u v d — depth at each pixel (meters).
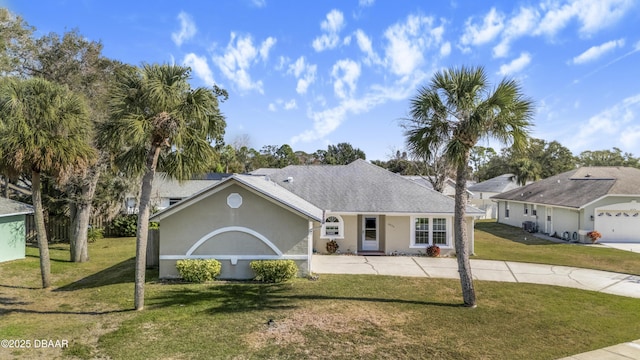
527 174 43.50
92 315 9.68
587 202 24.58
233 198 13.49
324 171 22.44
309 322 9.08
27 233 23.83
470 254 19.17
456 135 10.39
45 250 13.02
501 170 61.78
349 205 19.20
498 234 29.16
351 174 21.98
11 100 11.15
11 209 17.44
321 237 19.22
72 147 12.38
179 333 8.34
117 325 8.84
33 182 12.72
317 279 13.40
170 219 13.43
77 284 13.50
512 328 8.99
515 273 15.12
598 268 16.34
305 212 13.40
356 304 10.55
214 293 11.54
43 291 12.52
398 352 7.54
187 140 10.05
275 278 12.96
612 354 7.66
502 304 10.87
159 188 30.39
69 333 8.38
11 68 17.14
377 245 19.62
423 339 8.22
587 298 11.70
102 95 18.00
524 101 10.12
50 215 24.14
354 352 7.50
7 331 8.51
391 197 19.70
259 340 8.00
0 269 15.59
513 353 7.63
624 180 26.52
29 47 18.50
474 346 7.91
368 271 14.98
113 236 26.12
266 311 9.84
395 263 16.73
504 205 37.59
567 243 24.52
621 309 10.66
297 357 7.23
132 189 24.94
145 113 9.77
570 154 56.09
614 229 24.77
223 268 13.48
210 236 13.46
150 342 7.86
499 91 9.98
